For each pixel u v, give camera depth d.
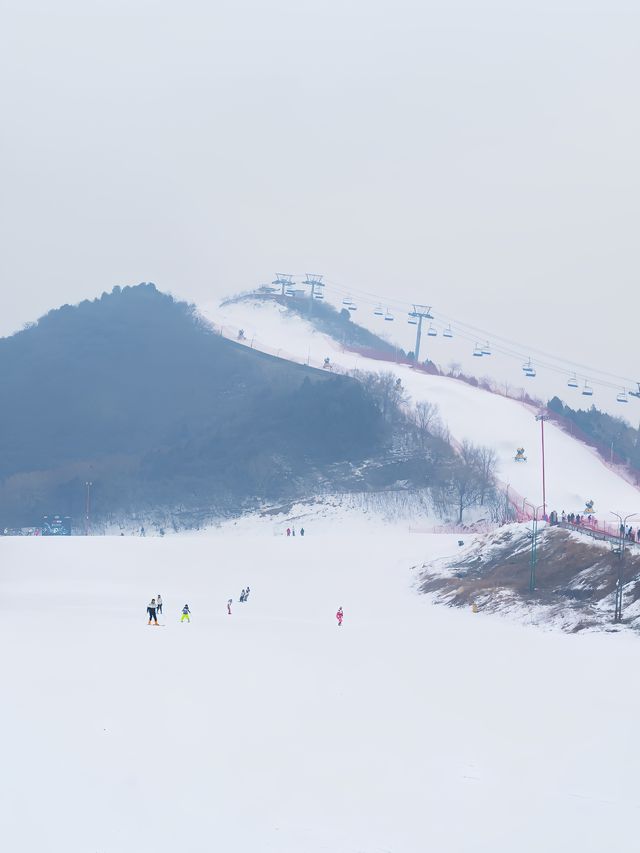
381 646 77.75
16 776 36.38
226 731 44.91
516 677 63.41
